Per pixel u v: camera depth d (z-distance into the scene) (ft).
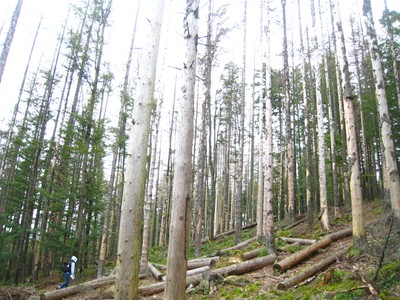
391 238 20.70
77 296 32.27
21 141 59.26
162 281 33.42
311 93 82.17
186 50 19.81
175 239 16.88
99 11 48.24
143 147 17.98
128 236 16.63
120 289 15.89
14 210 59.57
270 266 30.73
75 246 44.19
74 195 42.91
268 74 42.01
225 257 38.75
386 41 62.34
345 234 36.99
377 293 16.78
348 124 30.01
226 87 79.61
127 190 17.33
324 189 48.73
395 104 62.44
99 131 43.11
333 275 21.35
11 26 33.68
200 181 53.16
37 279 52.80
